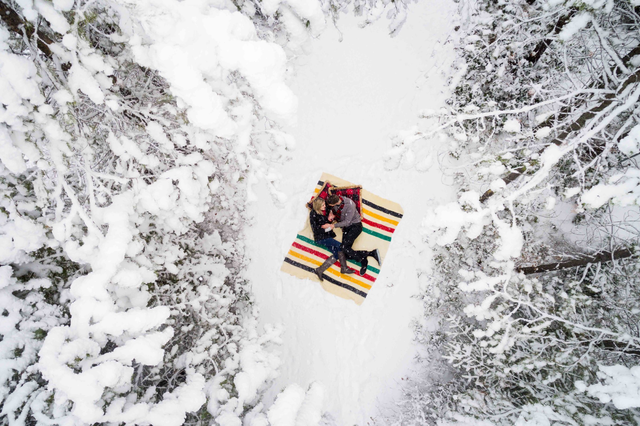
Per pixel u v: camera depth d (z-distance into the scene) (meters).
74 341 2.12
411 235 5.04
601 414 3.22
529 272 4.35
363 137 5.56
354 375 4.70
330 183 5.28
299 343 4.88
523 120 4.61
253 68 1.76
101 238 2.32
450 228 2.76
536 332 3.83
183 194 2.63
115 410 2.46
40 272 3.26
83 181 2.87
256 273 5.20
